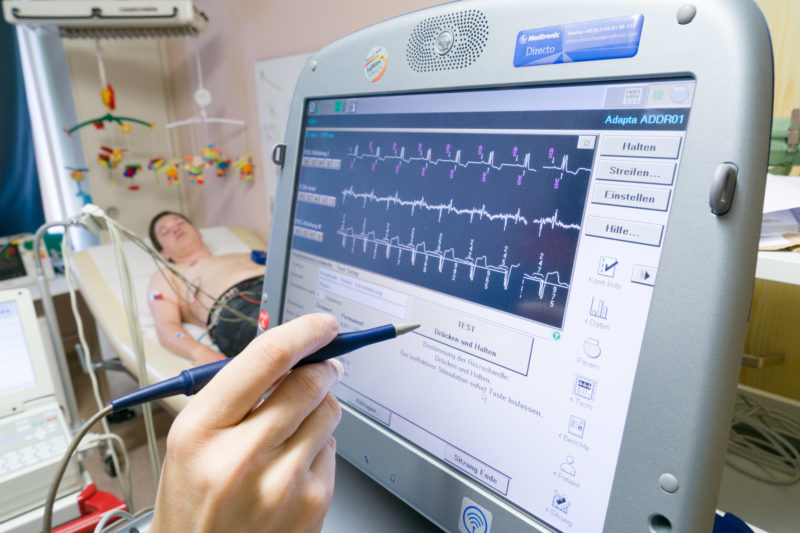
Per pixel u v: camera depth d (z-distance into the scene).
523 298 0.33
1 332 0.90
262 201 2.23
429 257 0.40
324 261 0.50
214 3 2.15
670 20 0.26
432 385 0.39
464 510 0.36
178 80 2.59
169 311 1.73
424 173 0.41
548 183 0.33
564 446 0.31
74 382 2.29
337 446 0.48
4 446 0.81
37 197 2.51
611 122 0.29
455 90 0.39
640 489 0.27
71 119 2.49
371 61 0.45
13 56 2.33
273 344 0.28
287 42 1.83
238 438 0.27
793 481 0.55
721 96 0.24
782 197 0.51
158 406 1.98
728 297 0.24
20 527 0.76
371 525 0.44
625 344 0.28
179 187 2.78
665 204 0.27
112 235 0.76
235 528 0.28
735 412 0.65
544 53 0.32
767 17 0.76
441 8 0.38
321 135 0.52
